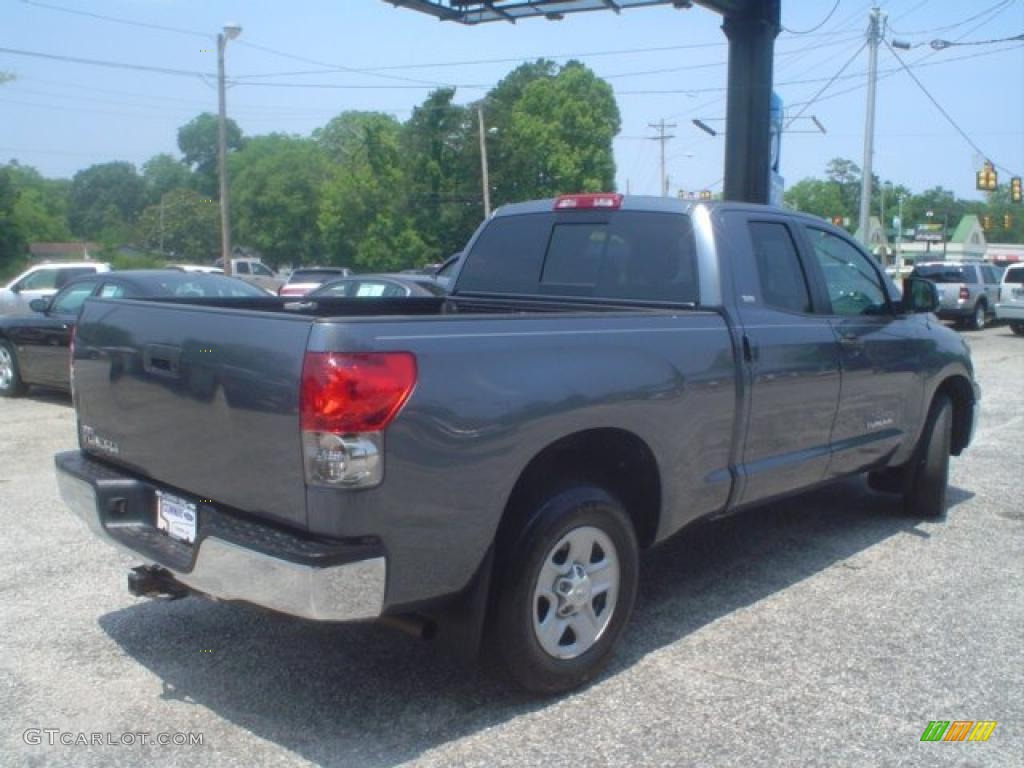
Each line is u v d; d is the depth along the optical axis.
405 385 3.24
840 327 5.35
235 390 3.39
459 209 57.97
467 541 3.45
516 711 3.81
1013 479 7.85
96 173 132.50
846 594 5.13
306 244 81.56
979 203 121.25
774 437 4.89
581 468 4.15
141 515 3.97
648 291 4.85
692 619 4.77
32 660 4.24
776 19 14.19
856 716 3.78
